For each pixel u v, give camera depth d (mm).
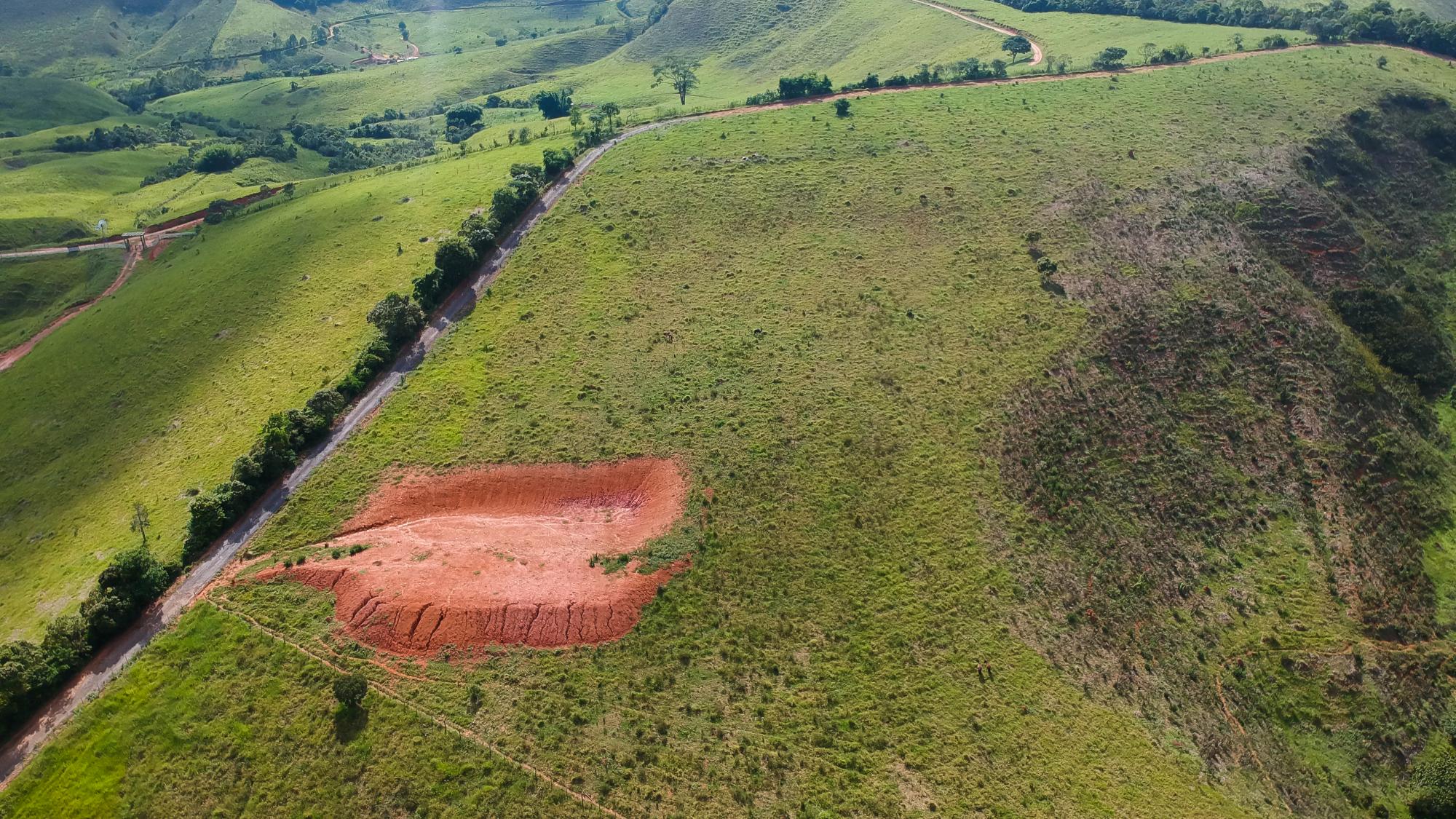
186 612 59250
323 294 100062
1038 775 51344
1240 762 56844
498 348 86062
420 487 70438
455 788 48156
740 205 106625
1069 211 99938
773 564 63125
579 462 72062
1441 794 57125
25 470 87688
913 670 56812
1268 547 70875
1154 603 65688
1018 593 62750
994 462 71875
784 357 82750
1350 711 61906
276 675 54344
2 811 48312
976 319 86312
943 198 105000
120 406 92500
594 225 104750
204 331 99688
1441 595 69688
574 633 57125
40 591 68250
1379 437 78062
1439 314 94125
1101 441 75250
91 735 51594
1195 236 95375
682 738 51344
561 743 50562
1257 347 84125
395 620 56969
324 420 75812
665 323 88375
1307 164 106062
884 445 72812
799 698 54562
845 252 97625
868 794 49062
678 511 67250
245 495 68062
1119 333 83875
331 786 48531
